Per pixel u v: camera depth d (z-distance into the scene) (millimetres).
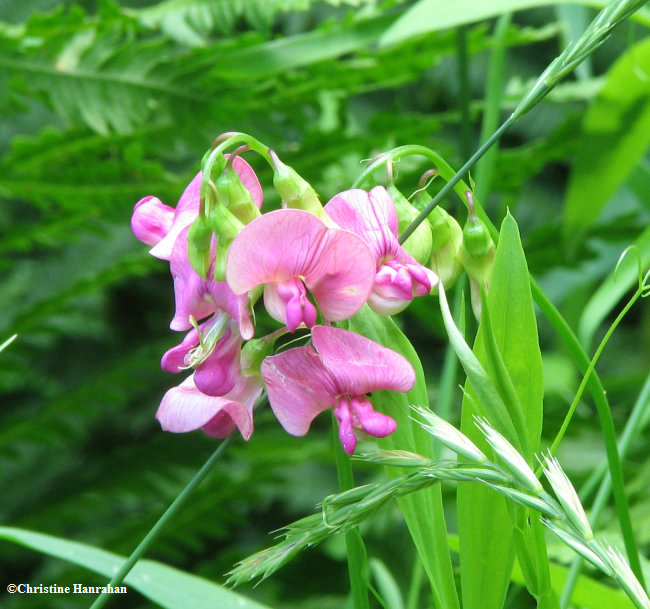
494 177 692
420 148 362
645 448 649
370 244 353
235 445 796
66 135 602
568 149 672
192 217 356
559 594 416
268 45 548
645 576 398
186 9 583
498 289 361
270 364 351
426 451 366
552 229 667
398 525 806
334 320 351
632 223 667
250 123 625
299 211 339
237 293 342
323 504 344
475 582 369
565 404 758
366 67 608
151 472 793
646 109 499
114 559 387
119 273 739
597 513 404
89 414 808
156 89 576
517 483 337
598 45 343
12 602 764
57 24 570
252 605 381
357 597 369
